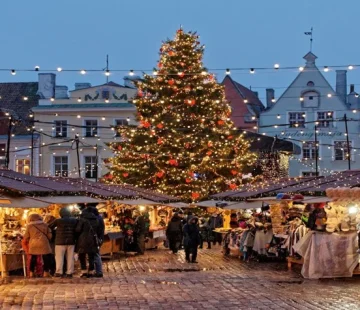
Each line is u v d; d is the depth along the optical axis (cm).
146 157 4212
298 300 1507
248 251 2688
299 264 2428
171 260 2719
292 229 2377
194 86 4269
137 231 3041
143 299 1527
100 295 1595
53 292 1650
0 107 6178
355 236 2025
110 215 3189
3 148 5953
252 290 1688
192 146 4184
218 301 1494
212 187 4181
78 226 2020
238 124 6328
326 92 6038
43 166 5919
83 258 2133
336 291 1673
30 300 1519
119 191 3016
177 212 3475
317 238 2011
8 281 1900
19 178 2452
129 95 5916
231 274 2130
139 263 2575
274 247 2592
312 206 2469
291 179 3083
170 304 1453
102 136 5906
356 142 6006
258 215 2808
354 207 2041
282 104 6106
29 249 2000
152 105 4288
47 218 2255
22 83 6384
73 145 5881
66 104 5938
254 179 4306
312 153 6041
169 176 4194
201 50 4366
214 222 3672
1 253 2047
